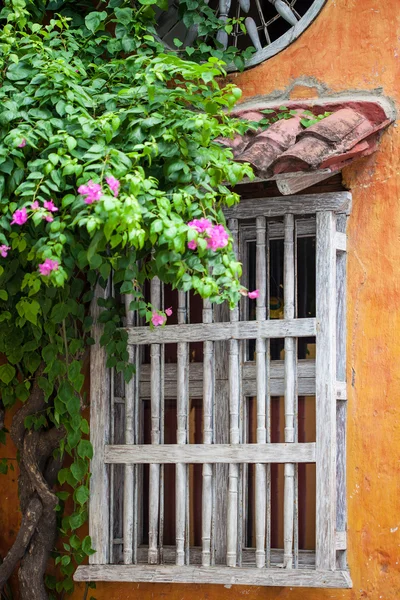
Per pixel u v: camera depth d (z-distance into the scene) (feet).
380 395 17.21
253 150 16.60
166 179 15.97
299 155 16.03
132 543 18.31
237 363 17.83
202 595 18.13
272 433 18.38
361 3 18.15
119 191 14.96
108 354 18.53
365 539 17.06
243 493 18.01
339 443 17.39
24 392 19.29
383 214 17.48
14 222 14.88
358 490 17.21
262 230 17.88
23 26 17.56
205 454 17.78
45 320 18.06
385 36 17.89
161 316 16.93
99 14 18.42
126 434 18.45
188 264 15.67
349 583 16.58
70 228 15.46
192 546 18.78
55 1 19.44
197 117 15.51
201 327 18.06
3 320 18.66
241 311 18.40
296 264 18.16
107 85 17.46
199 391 18.66
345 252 17.74
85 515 18.65
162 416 18.42
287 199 17.65
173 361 19.30
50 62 16.35
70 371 18.21
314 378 17.71
